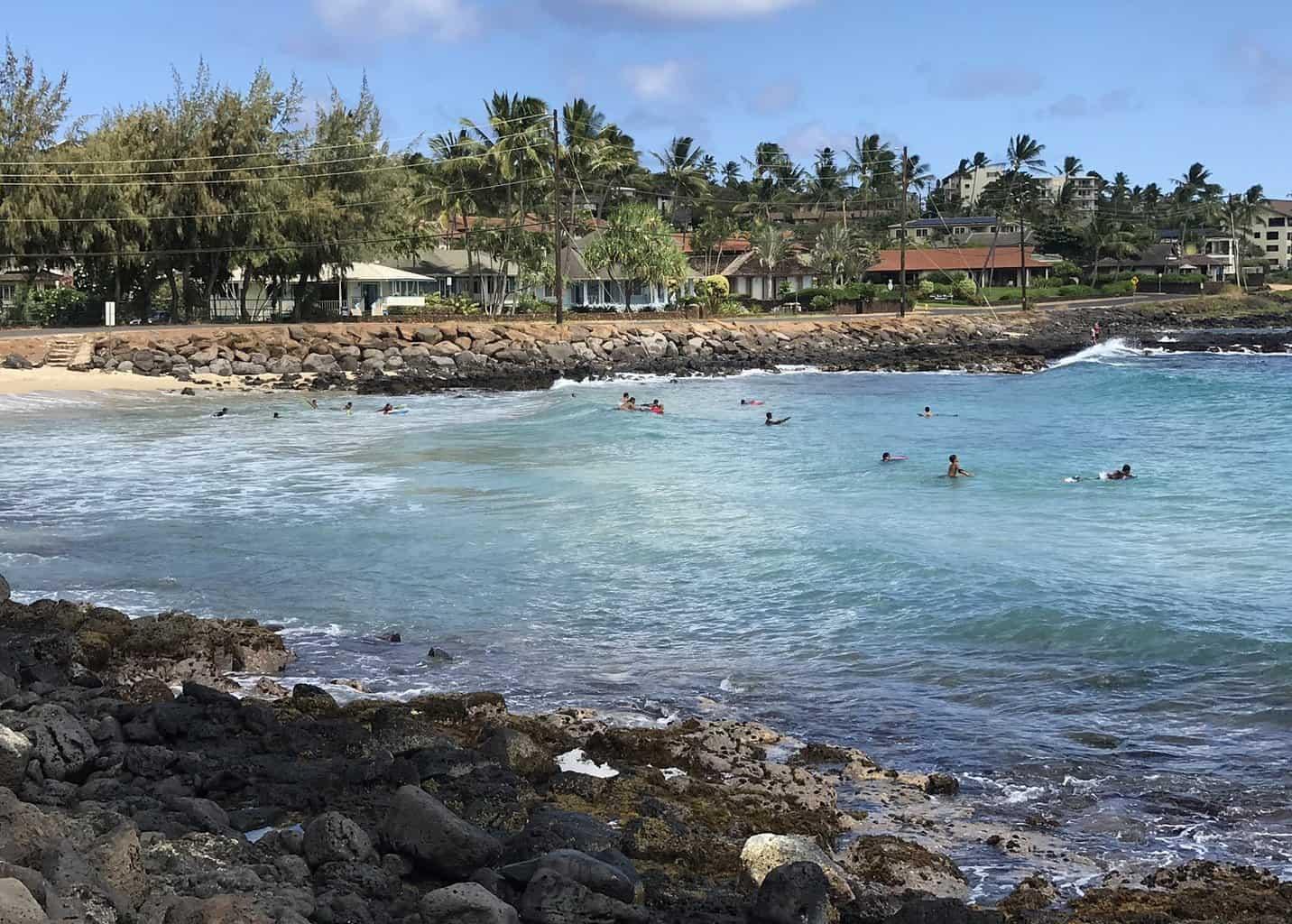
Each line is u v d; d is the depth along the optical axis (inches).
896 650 633.0
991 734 512.4
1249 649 613.9
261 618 701.3
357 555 853.2
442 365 2564.0
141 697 519.5
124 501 1063.6
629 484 1152.8
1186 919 339.6
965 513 1007.6
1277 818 421.7
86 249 2620.6
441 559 841.5
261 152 2810.0
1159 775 462.0
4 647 576.1
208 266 2876.5
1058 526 950.4
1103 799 440.1
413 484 1153.4
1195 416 1813.5
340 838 352.8
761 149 6806.1
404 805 358.9
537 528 938.1
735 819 411.5
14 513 1004.6
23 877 274.1
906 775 460.4
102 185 2578.7
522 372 2509.8
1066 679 581.6
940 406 1994.3
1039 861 388.5
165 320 2871.6
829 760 479.5
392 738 469.7
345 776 428.8
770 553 843.4
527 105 3659.0
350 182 2901.1
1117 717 529.3
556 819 382.3
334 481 1171.3
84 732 429.7
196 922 280.7
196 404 1959.9
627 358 2815.0
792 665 612.1
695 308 3548.2
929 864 378.0
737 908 340.2
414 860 352.8
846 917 341.1
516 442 1476.4
